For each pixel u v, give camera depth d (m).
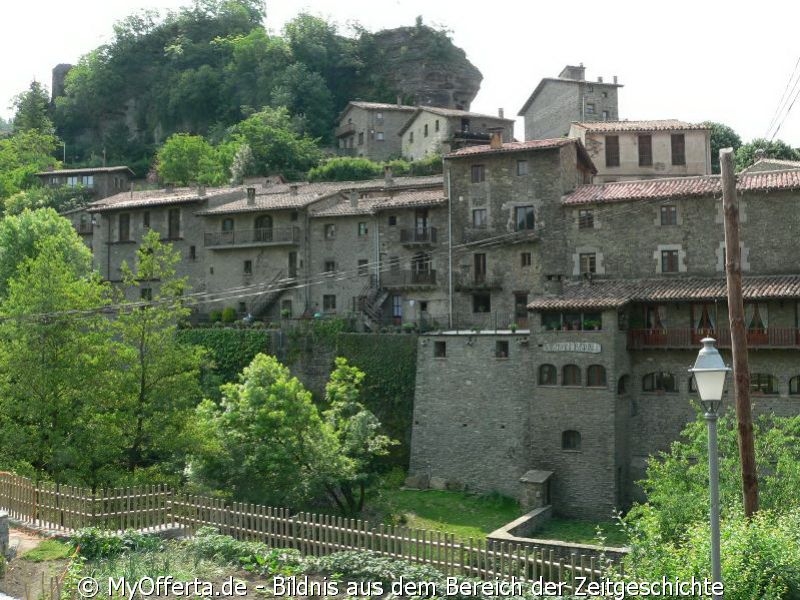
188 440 35.12
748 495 22.17
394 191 66.88
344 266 61.09
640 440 45.47
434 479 48.81
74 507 23.73
